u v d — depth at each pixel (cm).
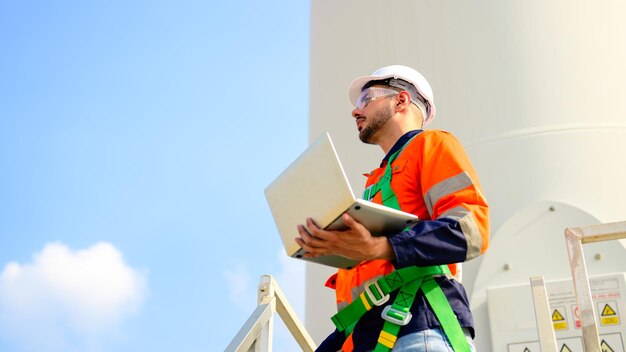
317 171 219
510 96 459
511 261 409
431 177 248
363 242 216
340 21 579
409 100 288
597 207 412
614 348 375
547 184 424
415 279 236
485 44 484
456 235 224
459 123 463
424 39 509
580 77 457
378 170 277
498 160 439
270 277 311
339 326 243
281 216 235
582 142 434
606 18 479
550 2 488
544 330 272
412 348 224
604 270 394
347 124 518
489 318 399
